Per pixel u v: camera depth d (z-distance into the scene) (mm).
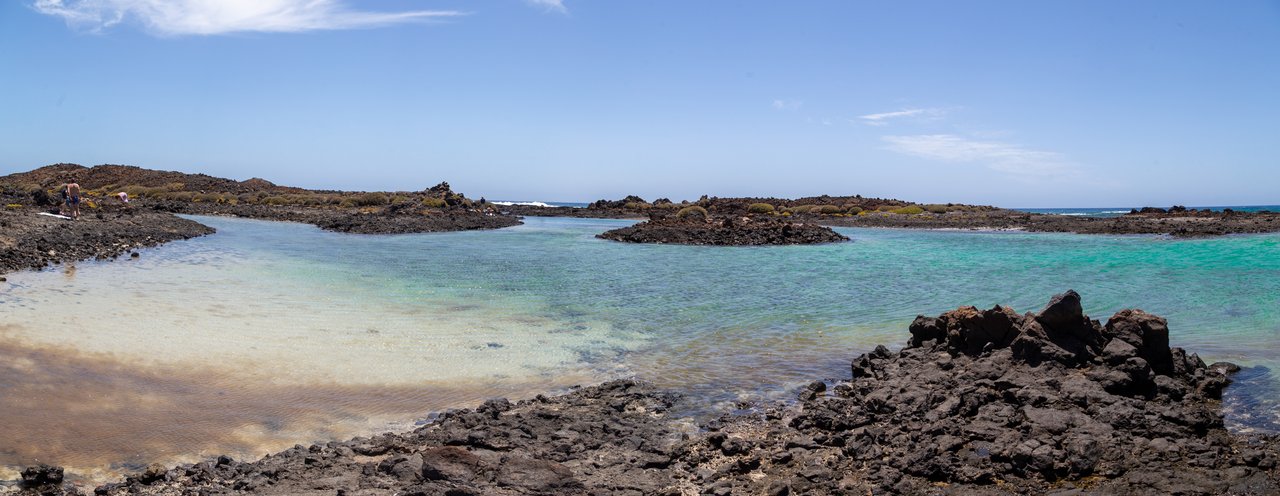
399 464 6582
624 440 7484
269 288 16938
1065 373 9039
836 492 6277
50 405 8125
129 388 8859
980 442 7168
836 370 10312
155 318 12750
